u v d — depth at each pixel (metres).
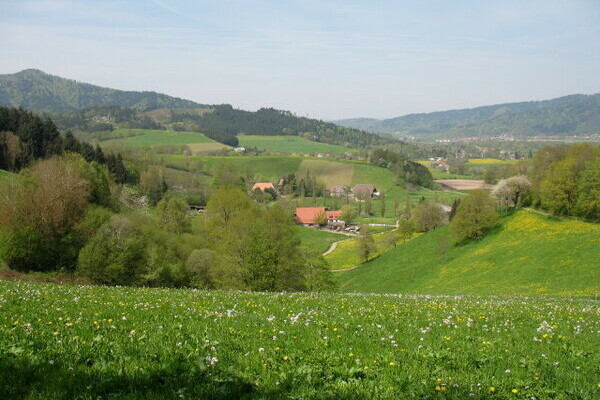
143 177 145.50
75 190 64.44
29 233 52.62
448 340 12.88
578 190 82.88
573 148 96.38
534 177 100.12
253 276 50.16
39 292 19.34
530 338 13.58
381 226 178.12
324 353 10.77
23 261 53.44
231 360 9.88
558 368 10.25
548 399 8.55
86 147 146.00
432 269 85.12
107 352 9.74
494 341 12.78
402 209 196.88
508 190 98.25
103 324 12.48
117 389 7.88
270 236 51.81
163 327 12.68
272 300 21.83
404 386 8.75
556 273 63.84
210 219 72.81
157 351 9.99
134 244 58.78
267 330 13.23
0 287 20.44
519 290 61.25
